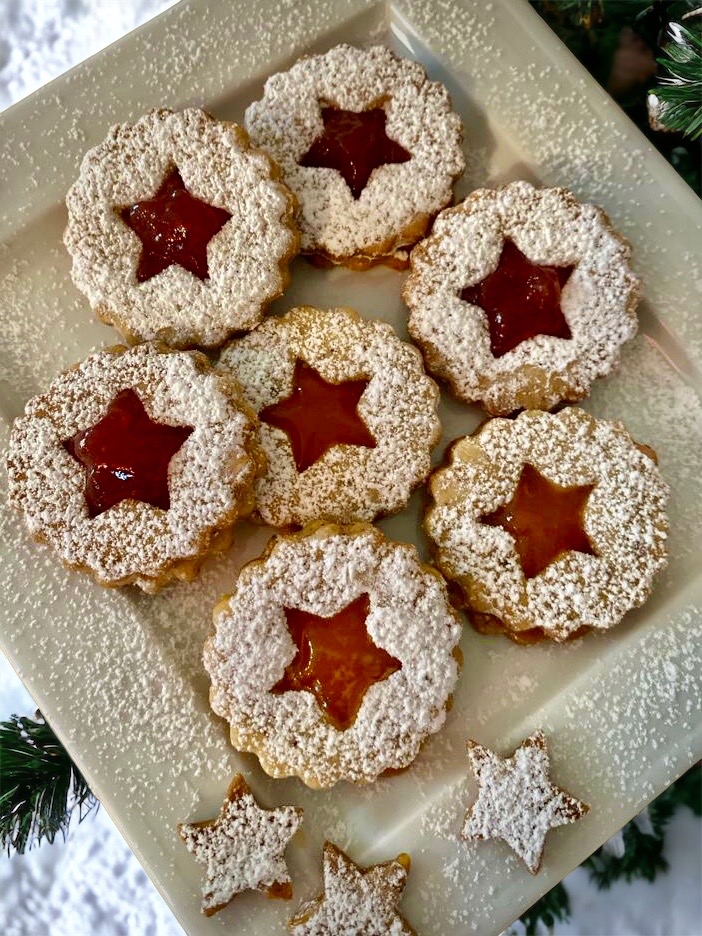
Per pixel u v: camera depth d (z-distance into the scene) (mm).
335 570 180
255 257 189
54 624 188
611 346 193
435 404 193
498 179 205
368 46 204
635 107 214
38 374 201
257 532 197
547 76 198
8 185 197
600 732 187
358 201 195
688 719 187
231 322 190
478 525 189
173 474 182
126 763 184
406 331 203
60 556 183
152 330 191
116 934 227
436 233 195
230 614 181
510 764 183
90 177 191
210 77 200
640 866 215
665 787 185
